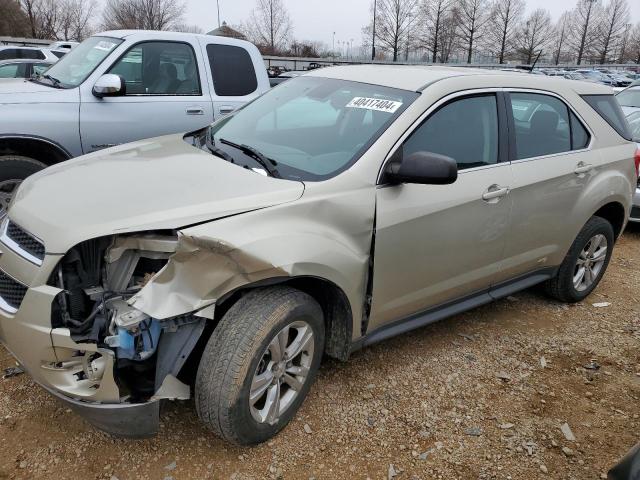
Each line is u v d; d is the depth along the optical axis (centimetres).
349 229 295
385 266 317
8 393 317
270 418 283
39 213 265
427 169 293
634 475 186
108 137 538
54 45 2028
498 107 379
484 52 6350
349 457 289
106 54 551
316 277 279
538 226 408
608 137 464
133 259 259
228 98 618
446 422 321
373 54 5697
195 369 280
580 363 395
